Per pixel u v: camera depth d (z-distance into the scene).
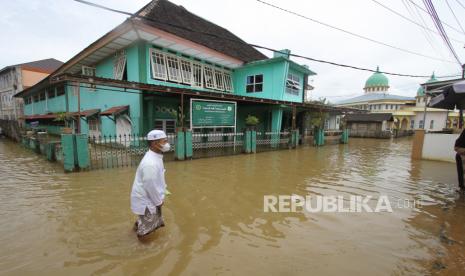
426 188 6.00
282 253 3.01
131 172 6.88
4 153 10.74
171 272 2.60
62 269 2.63
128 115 11.45
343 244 3.26
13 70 26.89
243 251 3.04
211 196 5.14
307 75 18.88
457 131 11.00
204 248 3.09
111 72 12.84
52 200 4.71
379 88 46.72
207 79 14.46
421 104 38.38
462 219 4.14
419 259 2.94
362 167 8.72
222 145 11.03
